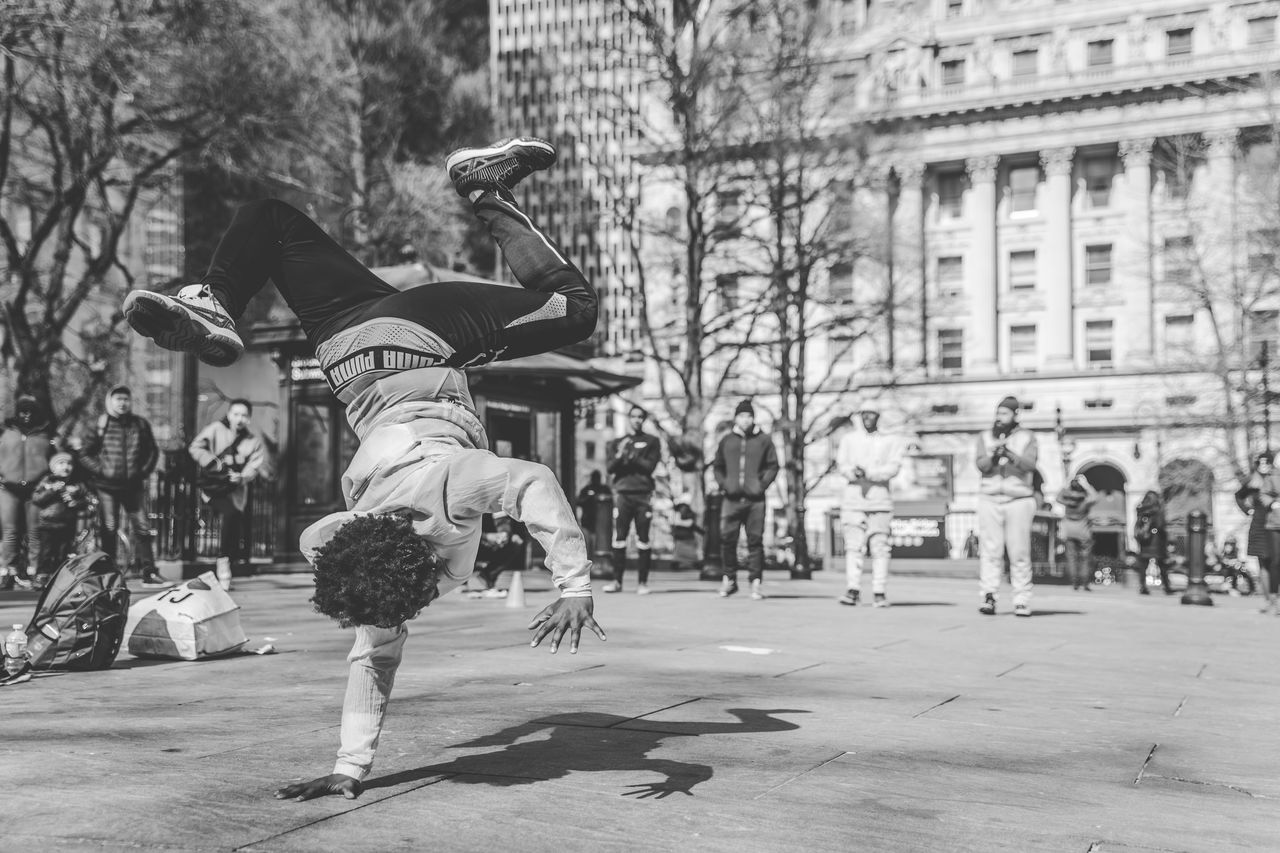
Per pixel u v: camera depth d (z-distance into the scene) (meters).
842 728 4.81
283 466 17.22
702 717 4.96
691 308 27.66
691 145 27.20
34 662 6.23
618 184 29.12
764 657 7.54
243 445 13.55
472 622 9.70
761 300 29.59
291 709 5.01
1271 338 37.75
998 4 62.03
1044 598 17.50
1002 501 12.31
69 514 13.26
